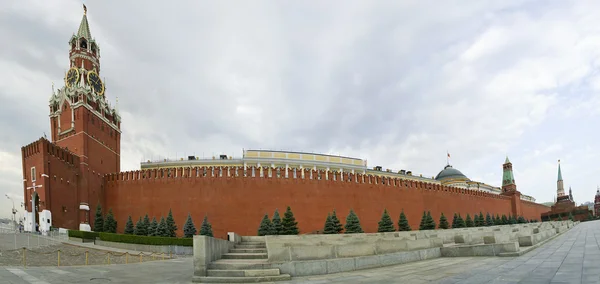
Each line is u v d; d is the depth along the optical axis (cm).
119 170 6397
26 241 3331
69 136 5484
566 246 1923
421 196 6175
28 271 1611
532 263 1320
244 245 2097
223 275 1329
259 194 4766
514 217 8494
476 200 7525
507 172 10275
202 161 7181
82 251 2873
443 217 5950
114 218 4641
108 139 6069
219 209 4662
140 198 4994
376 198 5547
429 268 1386
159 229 3994
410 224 5856
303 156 7400
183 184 4797
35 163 4569
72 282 1368
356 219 4694
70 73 5894
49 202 4412
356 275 1315
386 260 1572
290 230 4244
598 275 993
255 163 7056
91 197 5222
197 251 1366
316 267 1387
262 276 1298
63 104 5681
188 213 4672
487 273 1157
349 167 7756
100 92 6144
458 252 1773
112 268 1819
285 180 4909
